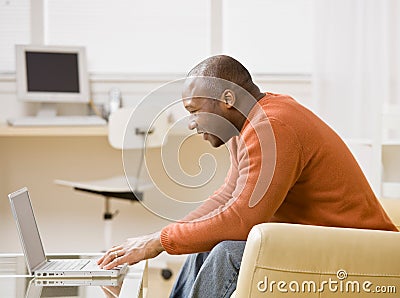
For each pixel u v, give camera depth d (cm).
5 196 434
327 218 209
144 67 441
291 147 200
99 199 438
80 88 420
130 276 201
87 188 382
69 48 418
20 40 435
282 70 448
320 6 427
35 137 434
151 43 441
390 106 403
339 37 428
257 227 179
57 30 436
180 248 202
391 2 429
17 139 432
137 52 441
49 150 435
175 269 426
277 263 175
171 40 442
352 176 212
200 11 443
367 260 178
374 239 180
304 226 181
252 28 446
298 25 447
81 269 201
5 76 427
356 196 211
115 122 378
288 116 205
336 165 209
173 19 441
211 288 197
